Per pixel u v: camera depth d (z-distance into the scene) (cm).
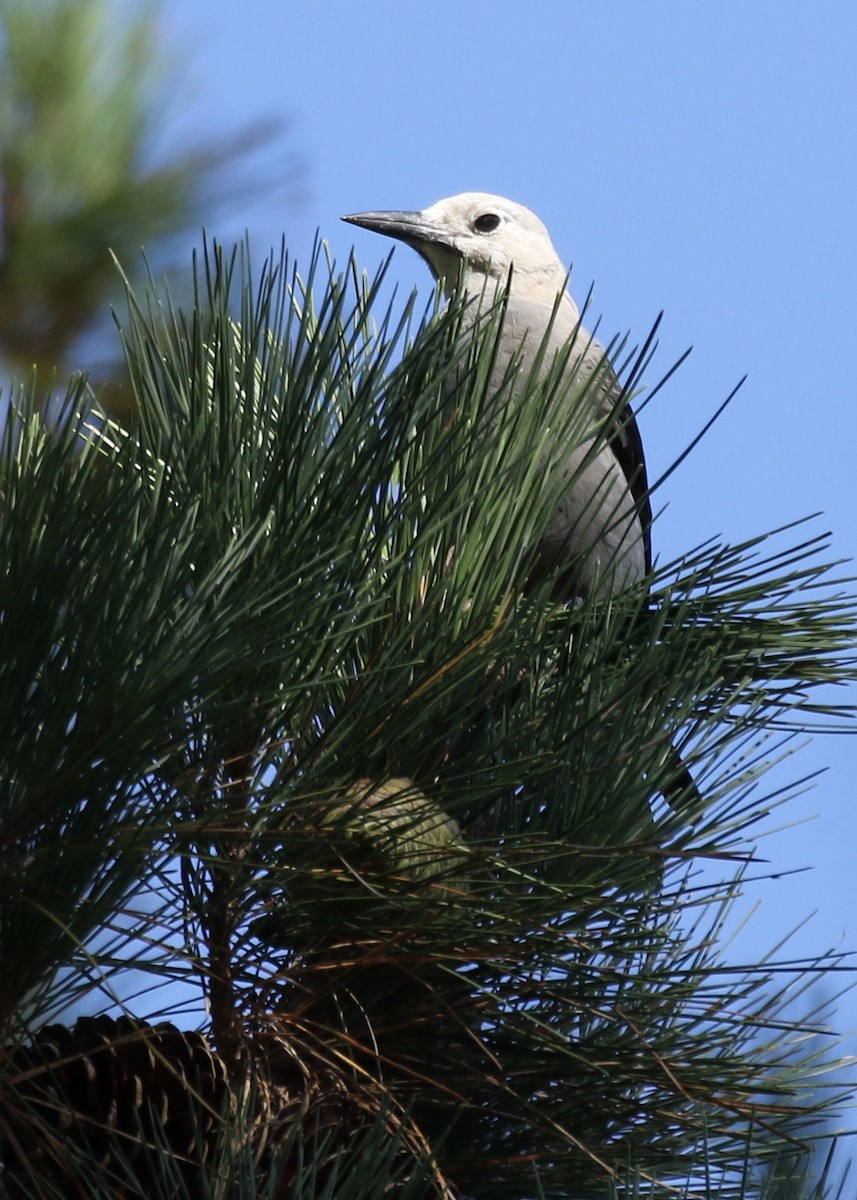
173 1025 349
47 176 589
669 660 394
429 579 378
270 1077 353
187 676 293
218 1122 341
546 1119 352
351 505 346
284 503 341
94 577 304
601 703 382
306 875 337
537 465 391
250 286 394
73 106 598
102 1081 339
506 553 379
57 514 305
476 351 403
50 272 583
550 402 396
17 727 294
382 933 350
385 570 351
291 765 344
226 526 348
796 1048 384
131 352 396
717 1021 365
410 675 352
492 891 350
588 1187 376
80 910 309
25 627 294
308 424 369
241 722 338
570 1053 351
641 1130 383
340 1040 359
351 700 346
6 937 307
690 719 405
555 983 359
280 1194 331
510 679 374
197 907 341
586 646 390
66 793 296
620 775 373
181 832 310
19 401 374
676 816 362
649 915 378
